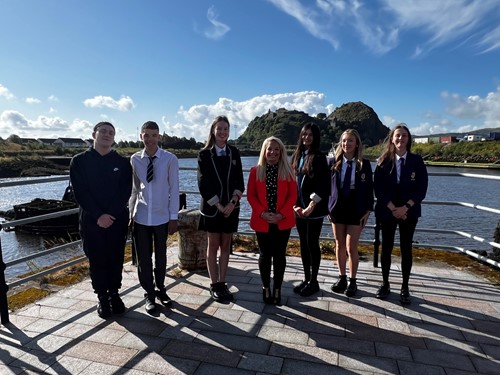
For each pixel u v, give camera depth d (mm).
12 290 3516
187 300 3318
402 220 3242
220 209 3184
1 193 27844
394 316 2988
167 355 2400
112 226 2920
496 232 6062
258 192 3217
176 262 4438
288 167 3143
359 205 3314
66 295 3396
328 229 9016
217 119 3234
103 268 2930
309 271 3557
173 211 3225
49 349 2469
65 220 16469
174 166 3207
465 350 2479
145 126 3088
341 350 2469
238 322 2879
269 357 2381
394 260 4477
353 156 3410
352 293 3406
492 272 4066
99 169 2865
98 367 2262
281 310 3105
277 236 3189
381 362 2330
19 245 15414
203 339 2611
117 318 2945
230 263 4418
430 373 2219
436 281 3787
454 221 14055
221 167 3240
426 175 3225
